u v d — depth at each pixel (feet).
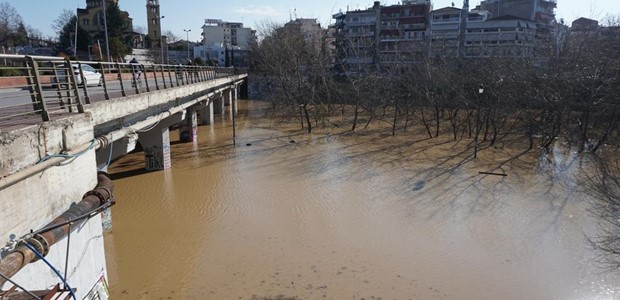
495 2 275.18
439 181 70.08
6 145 19.95
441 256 43.68
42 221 23.15
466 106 120.47
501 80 108.27
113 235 47.47
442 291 37.32
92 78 77.51
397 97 128.67
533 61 136.56
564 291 37.73
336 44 248.52
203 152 90.17
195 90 83.10
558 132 96.84
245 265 41.14
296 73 143.84
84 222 27.32
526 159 86.33
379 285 37.99
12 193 20.36
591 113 102.27
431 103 125.49
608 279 39.55
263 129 123.44
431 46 182.09
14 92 59.06
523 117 112.78
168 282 38.09
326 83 158.20
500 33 210.38
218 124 133.69
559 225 51.70
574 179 71.56
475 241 47.32
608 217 50.83
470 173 75.25
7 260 18.21
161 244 45.42
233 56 306.55
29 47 223.10
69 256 25.40
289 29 212.23
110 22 221.66
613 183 63.46
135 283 37.86
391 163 82.33
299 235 48.24
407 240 47.26
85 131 28.99
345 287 37.58
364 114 149.69
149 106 51.42
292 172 74.84
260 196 61.26
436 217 54.19
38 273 22.12
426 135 114.42
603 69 97.30
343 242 46.52
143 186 65.46
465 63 145.18
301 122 126.21
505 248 45.70
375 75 148.46
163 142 73.82
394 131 116.47
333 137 111.04
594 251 44.78
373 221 52.54
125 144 46.24
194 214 54.08
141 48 261.85
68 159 26.13
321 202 59.16
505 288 38.06
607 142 98.07
